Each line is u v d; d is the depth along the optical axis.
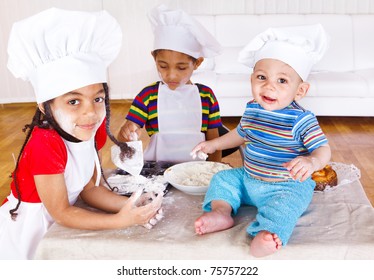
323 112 3.72
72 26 1.01
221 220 1.08
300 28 1.20
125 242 1.03
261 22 4.14
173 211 1.18
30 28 1.00
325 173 1.29
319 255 1.00
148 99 1.70
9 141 3.47
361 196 1.25
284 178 1.17
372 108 3.69
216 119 1.75
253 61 1.32
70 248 1.04
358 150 3.17
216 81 3.69
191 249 1.02
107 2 4.45
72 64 1.03
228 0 4.44
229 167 1.42
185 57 1.57
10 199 1.28
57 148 1.10
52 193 1.08
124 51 4.62
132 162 1.30
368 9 4.42
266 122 1.22
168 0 4.45
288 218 1.04
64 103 1.04
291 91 1.20
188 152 1.72
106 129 1.21
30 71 1.07
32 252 1.22
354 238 1.03
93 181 1.27
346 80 3.67
